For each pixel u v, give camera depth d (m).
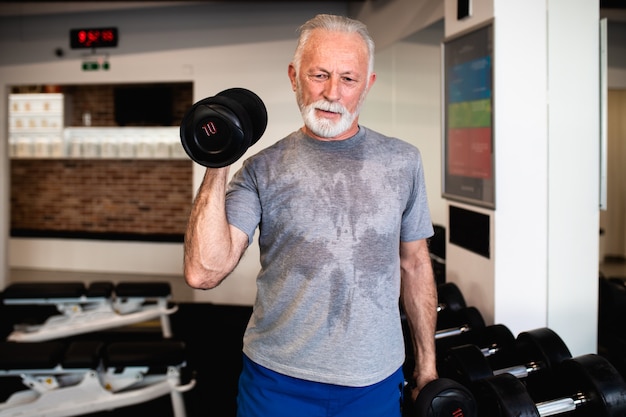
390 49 3.78
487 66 2.33
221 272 1.18
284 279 1.23
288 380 1.22
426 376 1.52
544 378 1.92
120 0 4.81
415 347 1.55
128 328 4.59
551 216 2.34
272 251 1.26
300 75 1.25
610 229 2.34
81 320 3.81
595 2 2.25
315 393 1.21
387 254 1.26
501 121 2.29
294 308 1.22
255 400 1.27
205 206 1.15
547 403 1.66
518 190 2.32
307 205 1.23
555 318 2.38
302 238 1.22
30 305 5.15
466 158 2.55
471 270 2.57
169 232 7.14
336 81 1.20
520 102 2.29
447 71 2.71
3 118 5.23
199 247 1.15
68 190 7.21
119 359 2.62
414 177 1.34
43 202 7.26
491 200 2.33
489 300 2.40
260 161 1.29
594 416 1.65
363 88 1.24
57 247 6.77
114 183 7.16
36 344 2.65
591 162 2.30
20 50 5.19
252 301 5.00
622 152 2.29
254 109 1.16
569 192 2.33
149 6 4.97
